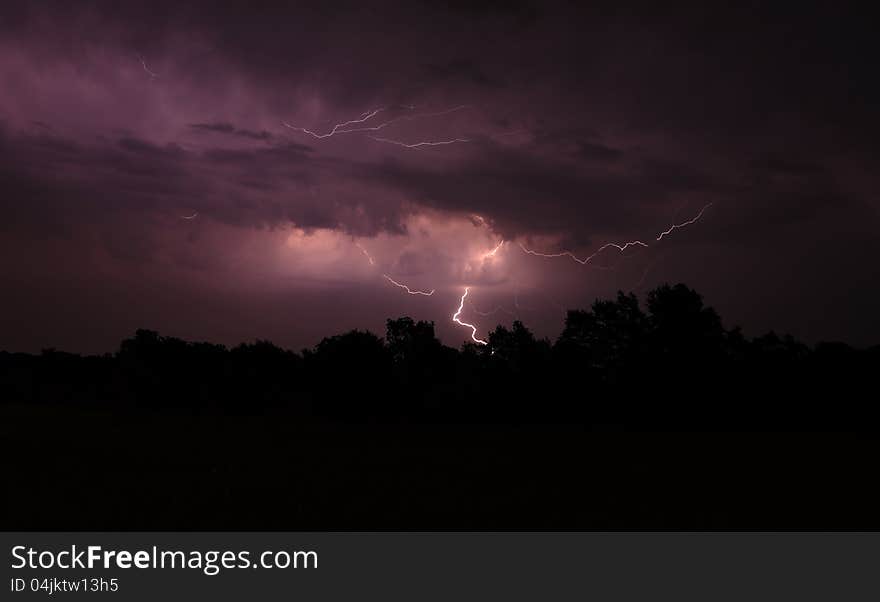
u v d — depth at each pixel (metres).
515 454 32.22
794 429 53.88
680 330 54.50
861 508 18.11
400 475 23.70
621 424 55.22
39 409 57.66
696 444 39.47
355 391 55.91
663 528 15.61
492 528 15.43
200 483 20.58
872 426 52.78
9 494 18.02
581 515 16.91
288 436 40.12
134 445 31.48
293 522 15.75
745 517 16.84
